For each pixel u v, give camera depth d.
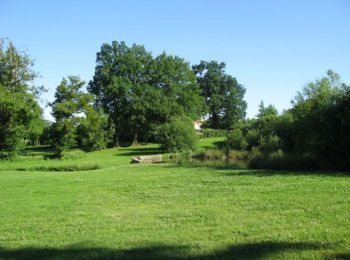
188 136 49.59
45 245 7.54
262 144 34.47
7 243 7.83
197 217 9.34
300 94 35.44
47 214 10.85
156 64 70.81
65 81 48.56
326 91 24.84
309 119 22.23
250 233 7.57
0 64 48.03
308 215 8.85
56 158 44.47
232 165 26.95
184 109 70.56
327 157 21.25
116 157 47.16
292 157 22.44
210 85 100.50
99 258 6.50
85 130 58.28
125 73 70.00
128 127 70.81
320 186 13.20
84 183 17.91
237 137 45.00
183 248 6.84
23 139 46.41
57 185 17.52
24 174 24.14
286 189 12.93
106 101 69.44
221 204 10.92
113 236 7.94
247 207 10.25
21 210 11.58
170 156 43.19
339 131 20.45
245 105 106.62
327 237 6.96
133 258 6.42
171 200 12.17
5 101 42.66
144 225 8.82
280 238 7.08
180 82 71.88
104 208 11.38
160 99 67.38
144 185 16.20
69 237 8.09
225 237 7.40
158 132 50.97
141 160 39.47
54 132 46.34
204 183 15.88
